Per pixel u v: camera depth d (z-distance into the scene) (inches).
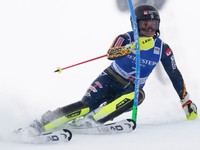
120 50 572.4
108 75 619.2
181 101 646.5
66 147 467.8
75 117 555.5
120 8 1338.6
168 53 622.8
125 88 614.5
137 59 557.3
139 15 589.3
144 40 594.9
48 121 536.7
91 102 591.2
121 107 556.1
